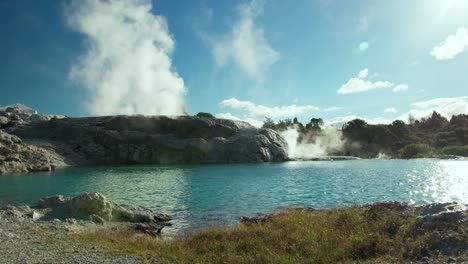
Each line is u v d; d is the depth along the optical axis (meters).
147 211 27.59
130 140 104.00
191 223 25.16
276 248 14.77
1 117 113.88
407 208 17.17
